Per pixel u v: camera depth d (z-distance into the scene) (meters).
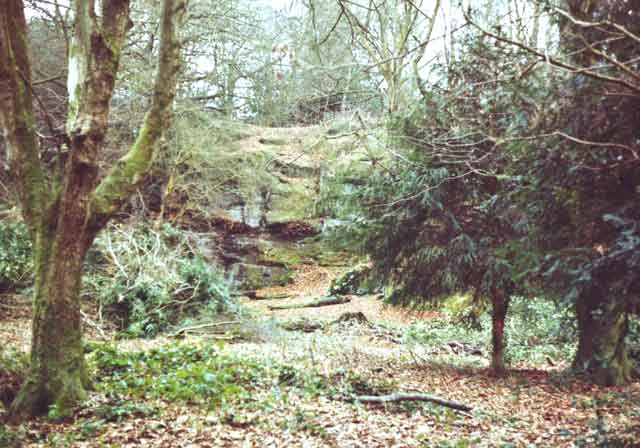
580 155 5.00
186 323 12.39
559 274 5.09
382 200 9.05
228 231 23.50
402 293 9.55
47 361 5.10
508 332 12.85
